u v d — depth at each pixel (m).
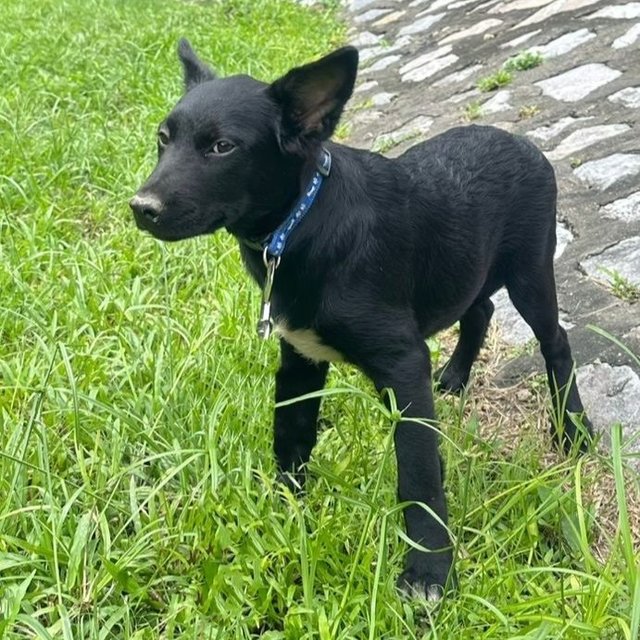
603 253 1.11
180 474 0.75
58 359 0.91
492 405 0.97
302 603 0.67
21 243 1.22
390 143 1.64
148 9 2.72
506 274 0.90
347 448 0.84
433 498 0.71
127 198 1.39
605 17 1.78
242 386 0.91
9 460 0.75
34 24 2.36
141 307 1.00
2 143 1.50
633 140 1.31
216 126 0.69
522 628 0.64
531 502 0.77
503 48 1.87
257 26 2.66
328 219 0.71
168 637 0.64
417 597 0.69
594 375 0.94
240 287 1.11
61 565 0.68
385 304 0.72
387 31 2.45
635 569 0.59
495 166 0.85
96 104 1.80
